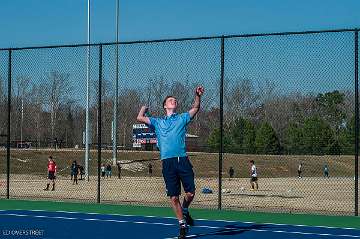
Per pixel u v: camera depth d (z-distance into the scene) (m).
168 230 17.17
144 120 15.26
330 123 51.69
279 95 37.66
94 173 67.25
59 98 47.50
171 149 14.97
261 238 15.80
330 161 64.94
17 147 69.38
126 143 69.06
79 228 17.58
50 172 40.56
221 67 24.06
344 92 25.84
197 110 15.16
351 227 18.30
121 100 54.31
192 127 60.69
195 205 25.98
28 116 63.16
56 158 70.06
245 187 48.34
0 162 65.62
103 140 71.00
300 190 44.78
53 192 37.38
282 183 55.84
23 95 47.41
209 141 57.94
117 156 71.88
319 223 19.34
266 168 69.81
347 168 63.41
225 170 69.19
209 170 69.19
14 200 26.92
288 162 71.44
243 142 57.88
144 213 21.81
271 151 57.56
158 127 15.18
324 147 51.88
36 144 70.50
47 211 22.38
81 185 47.94
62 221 19.27
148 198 30.67
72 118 67.88
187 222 15.58
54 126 70.44
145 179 59.78
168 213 21.83
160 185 47.41
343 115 48.75
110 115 61.22
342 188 47.81
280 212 22.80
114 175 67.75
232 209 23.83
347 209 25.80
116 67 26.64
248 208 24.41
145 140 62.94
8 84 27.47
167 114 15.37
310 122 53.34
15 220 19.50
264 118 57.53
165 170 15.02
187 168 15.02
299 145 54.41
